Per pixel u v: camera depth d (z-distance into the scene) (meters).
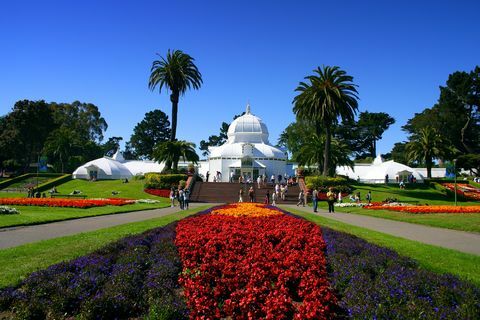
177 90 67.06
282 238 14.97
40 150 120.06
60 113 135.12
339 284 9.85
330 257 11.88
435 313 7.07
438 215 29.25
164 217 26.50
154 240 14.48
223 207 31.83
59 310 8.23
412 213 32.09
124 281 9.48
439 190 70.06
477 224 22.61
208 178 82.06
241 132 90.12
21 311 8.00
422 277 9.04
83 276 9.49
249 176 80.19
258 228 16.94
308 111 60.69
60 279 9.25
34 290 8.77
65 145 103.94
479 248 15.83
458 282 8.70
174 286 10.08
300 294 9.32
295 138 114.94
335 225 21.94
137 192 59.41
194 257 12.06
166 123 147.25
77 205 33.72
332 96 57.62
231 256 11.73
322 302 8.38
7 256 12.33
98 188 64.38
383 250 12.54
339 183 58.72
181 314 8.16
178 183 61.31
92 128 141.12
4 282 9.42
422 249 14.32
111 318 8.29
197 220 19.69
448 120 103.69
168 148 64.44
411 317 7.16
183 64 67.25
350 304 8.15
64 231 19.28
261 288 8.92
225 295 9.28
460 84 98.56
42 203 33.66
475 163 84.50
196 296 8.63
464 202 57.66
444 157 82.75
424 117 111.19
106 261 10.98
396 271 9.61
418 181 83.56
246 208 29.08
